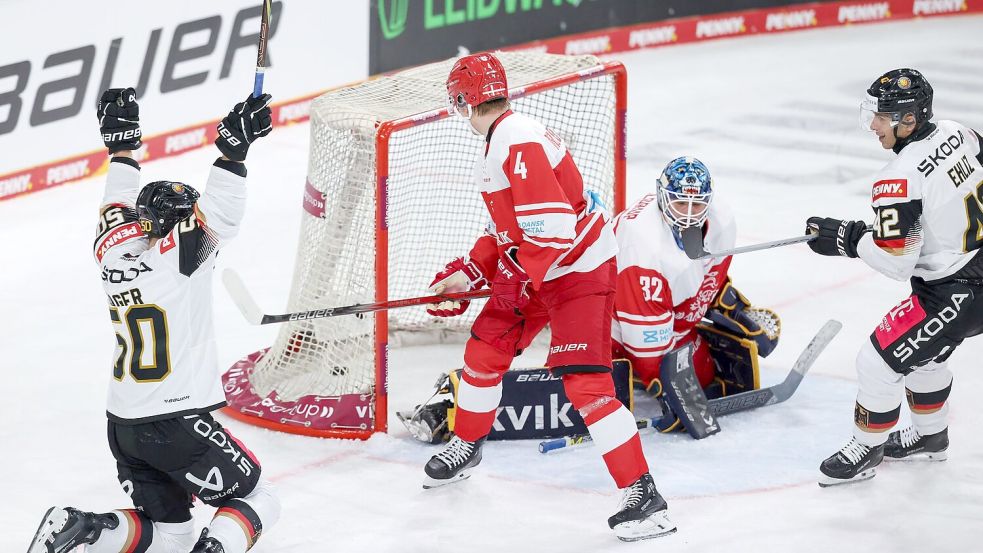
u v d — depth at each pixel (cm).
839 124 3553
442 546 1363
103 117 1341
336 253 1719
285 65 3456
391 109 1738
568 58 1989
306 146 3350
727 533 1385
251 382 1820
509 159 1351
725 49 4462
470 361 1502
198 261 1191
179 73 3189
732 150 3312
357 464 1599
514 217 1398
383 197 1636
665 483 1519
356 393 1700
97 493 1513
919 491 1497
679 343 1773
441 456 1521
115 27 3022
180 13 3145
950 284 1404
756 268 2438
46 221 2786
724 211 1727
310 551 1355
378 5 3628
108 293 1212
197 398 1212
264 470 1581
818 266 2452
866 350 1459
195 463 1215
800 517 1426
